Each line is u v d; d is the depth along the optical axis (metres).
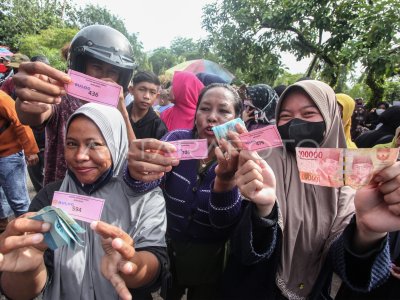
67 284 1.36
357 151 1.16
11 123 2.94
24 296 1.25
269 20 7.79
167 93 5.71
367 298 1.54
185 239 1.86
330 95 1.67
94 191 1.47
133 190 1.45
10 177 3.20
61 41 18.38
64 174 2.05
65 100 1.99
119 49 1.91
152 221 1.46
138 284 1.29
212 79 4.67
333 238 1.50
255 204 1.38
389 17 4.76
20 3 19.86
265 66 9.03
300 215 1.54
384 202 1.19
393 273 1.45
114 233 1.13
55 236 1.08
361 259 1.29
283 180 1.61
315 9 7.05
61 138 2.00
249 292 1.57
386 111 3.17
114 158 1.47
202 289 1.96
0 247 1.04
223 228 1.60
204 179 1.81
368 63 5.08
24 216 1.10
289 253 1.52
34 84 1.24
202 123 1.87
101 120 1.41
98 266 1.39
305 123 1.61
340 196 1.60
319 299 1.60
